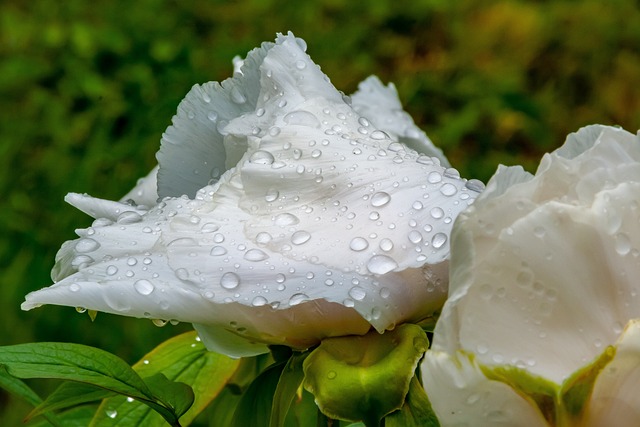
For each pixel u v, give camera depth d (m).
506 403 0.31
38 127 1.16
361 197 0.35
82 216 1.02
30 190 1.09
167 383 0.38
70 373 0.37
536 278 0.32
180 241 0.35
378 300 0.34
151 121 1.04
